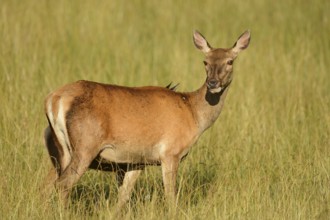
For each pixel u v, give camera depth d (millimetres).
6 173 30250
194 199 31484
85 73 46344
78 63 48469
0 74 41438
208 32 60094
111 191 31250
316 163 34000
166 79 47094
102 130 29047
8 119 35250
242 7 66562
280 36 58750
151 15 62969
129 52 52312
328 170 33844
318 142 36969
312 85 46906
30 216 27469
